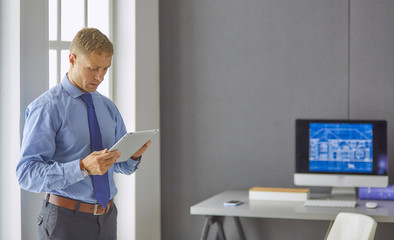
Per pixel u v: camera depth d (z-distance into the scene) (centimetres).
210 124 356
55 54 305
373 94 335
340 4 338
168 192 362
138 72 332
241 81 352
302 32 343
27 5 271
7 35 269
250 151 352
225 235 337
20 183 191
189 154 359
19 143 267
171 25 359
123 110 333
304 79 343
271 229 349
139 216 334
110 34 331
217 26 354
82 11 317
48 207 198
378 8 333
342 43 338
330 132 312
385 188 306
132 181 330
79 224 199
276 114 348
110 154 183
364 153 309
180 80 359
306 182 315
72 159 202
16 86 267
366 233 222
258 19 349
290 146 346
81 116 205
